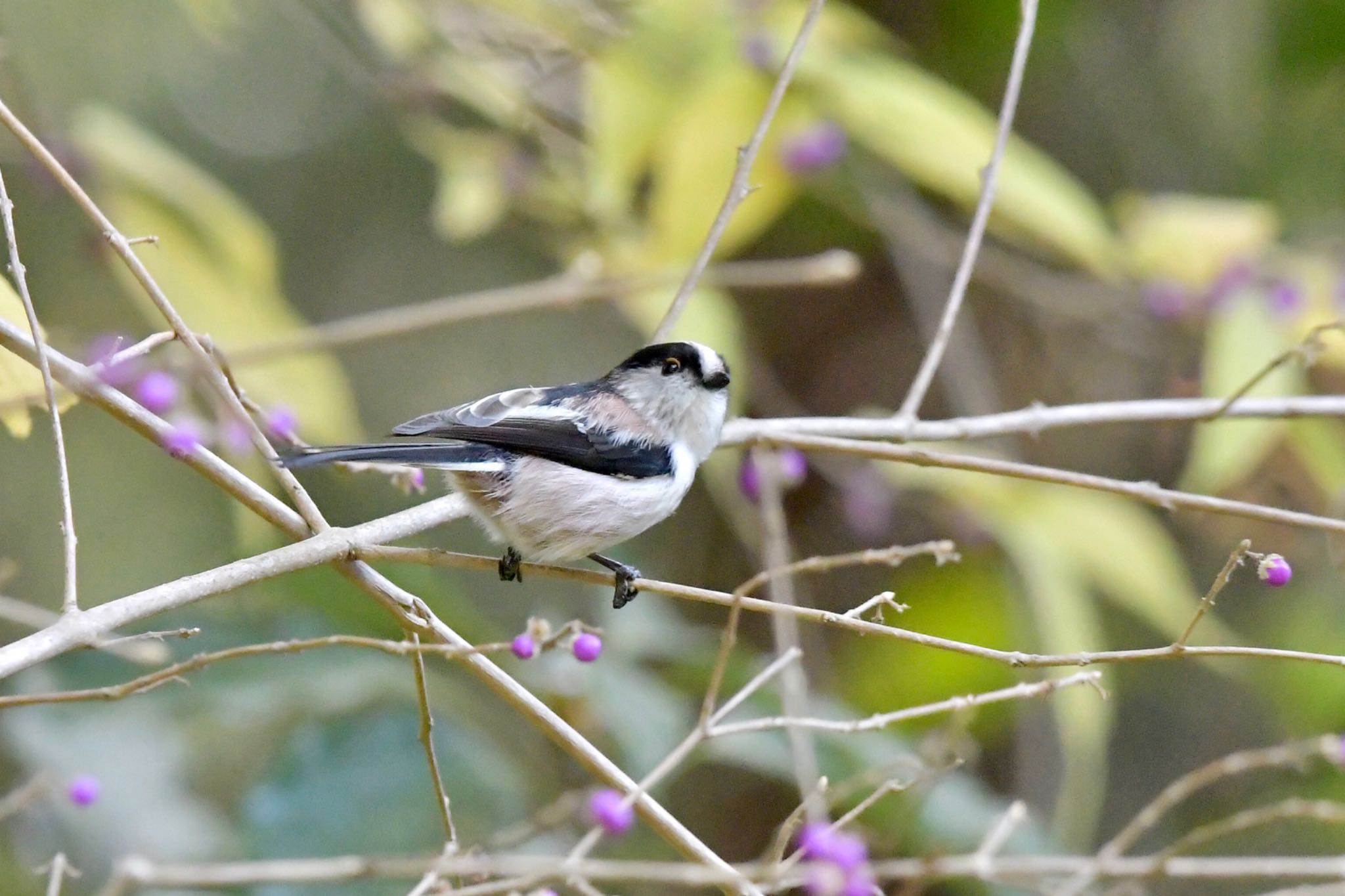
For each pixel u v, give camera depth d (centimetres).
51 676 954
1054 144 1380
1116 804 1386
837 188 1214
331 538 664
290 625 975
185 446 655
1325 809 645
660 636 1050
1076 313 1207
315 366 1016
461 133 1266
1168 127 1405
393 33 1208
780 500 1155
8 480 1400
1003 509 1092
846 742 958
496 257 1619
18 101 1062
